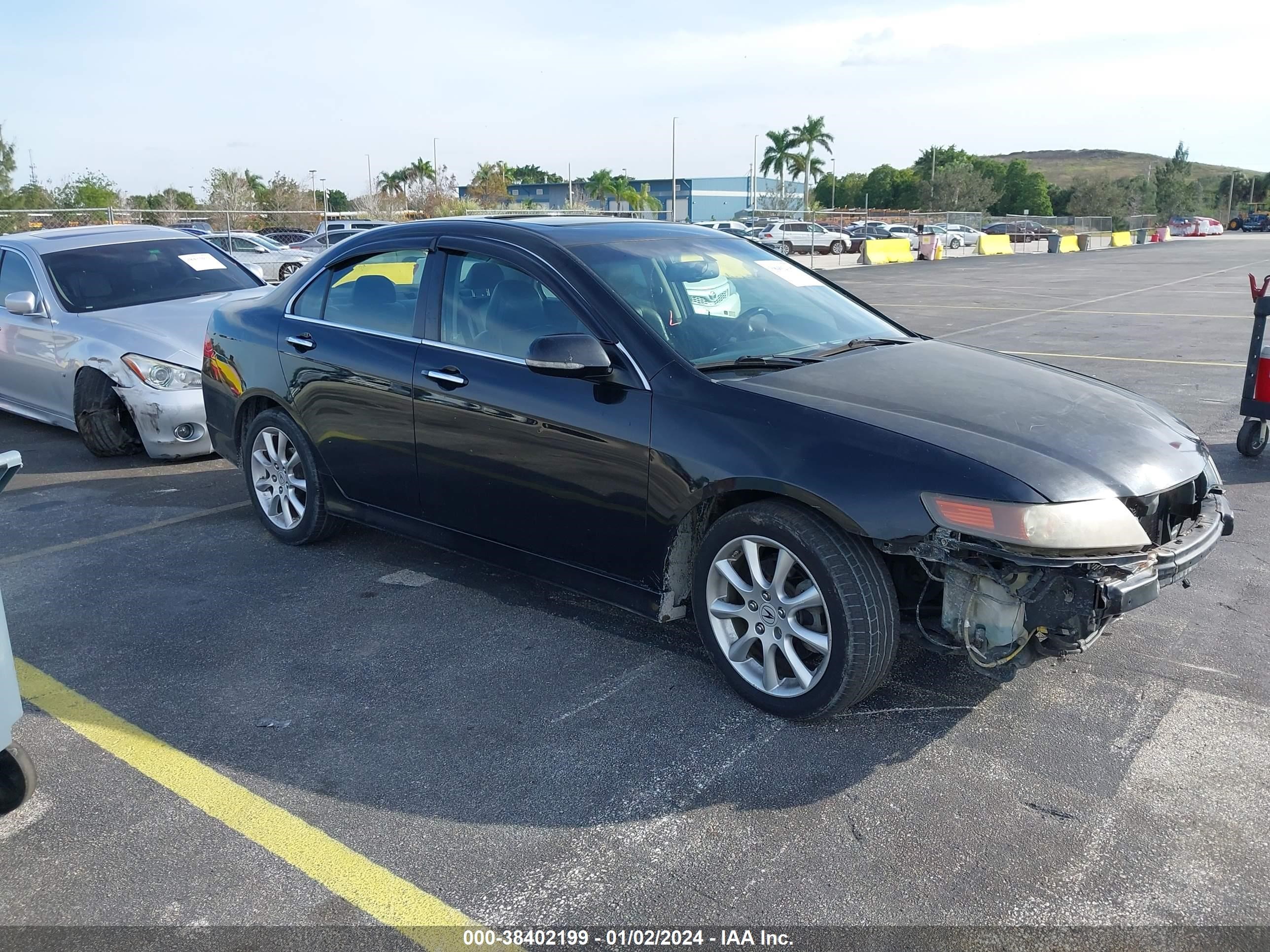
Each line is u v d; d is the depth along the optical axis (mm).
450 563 4902
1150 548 3018
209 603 4434
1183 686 3553
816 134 83562
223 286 7988
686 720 3359
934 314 16531
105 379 6770
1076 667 3701
